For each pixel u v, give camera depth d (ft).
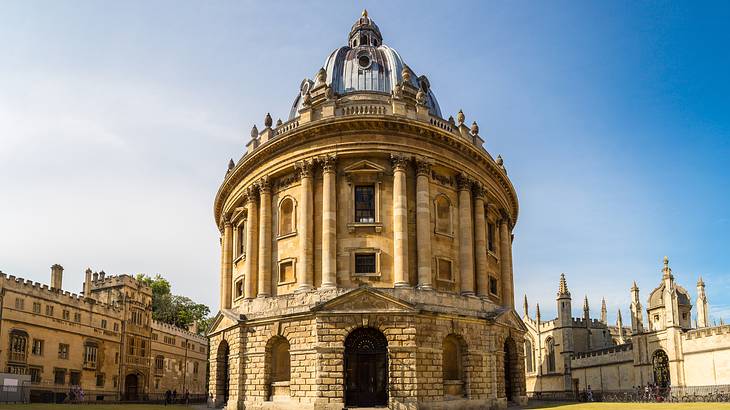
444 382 142.20
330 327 135.23
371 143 150.20
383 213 148.77
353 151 150.00
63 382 251.39
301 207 150.10
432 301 143.33
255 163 166.40
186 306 415.03
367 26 219.61
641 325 255.29
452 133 156.56
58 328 251.80
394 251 145.28
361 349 137.59
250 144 176.24
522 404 168.96
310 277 145.18
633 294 261.65
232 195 181.16
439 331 140.87
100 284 307.99
